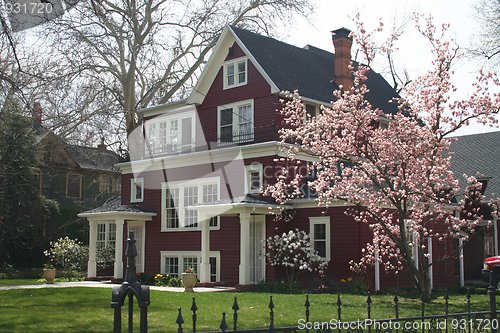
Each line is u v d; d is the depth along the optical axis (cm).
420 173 1794
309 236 2362
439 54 1780
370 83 3238
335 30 2984
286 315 1310
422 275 1773
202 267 2366
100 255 2884
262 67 2586
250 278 2422
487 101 1717
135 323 1180
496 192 3125
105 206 2947
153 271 2797
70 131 3466
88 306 1468
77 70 3150
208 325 1157
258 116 2608
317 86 2789
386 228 1842
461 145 3597
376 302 1680
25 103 1764
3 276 2917
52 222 3631
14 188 3288
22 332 1084
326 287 2184
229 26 2738
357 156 1861
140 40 3366
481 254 3173
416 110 1820
